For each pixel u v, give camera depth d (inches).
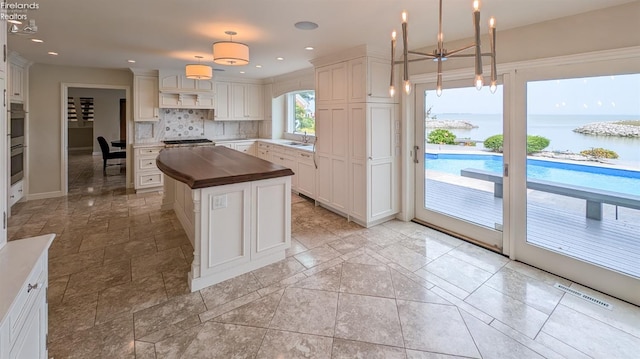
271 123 272.7
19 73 184.2
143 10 103.7
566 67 102.1
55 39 139.7
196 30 124.4
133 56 175.3
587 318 84.7
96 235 143.6
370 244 135.4
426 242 137.6
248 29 123.2
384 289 99.3
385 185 160.9
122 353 71.4
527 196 116.3
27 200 201.5
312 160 195.6
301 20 111.3
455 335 78.1
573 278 104.7
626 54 89.0
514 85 116.2
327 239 141.2
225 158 139.9
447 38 131.0
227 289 99.0
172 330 79.5
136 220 165.0
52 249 128.0
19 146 185.6
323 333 78.8
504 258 122.0
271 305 90.7
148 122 239.0
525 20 106.3
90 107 475.2
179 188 159.6
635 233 92.0
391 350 73.0
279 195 115.7
